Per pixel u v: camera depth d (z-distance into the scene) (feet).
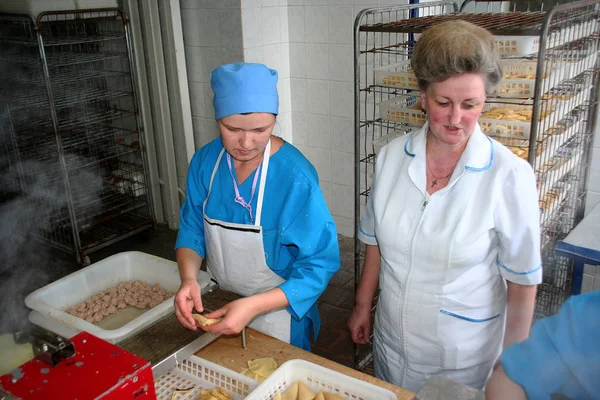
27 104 11.22
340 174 11.96
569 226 7.86
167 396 4.14
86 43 12.06
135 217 13.12
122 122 12.50
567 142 6.95
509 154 4.21
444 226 4.32
